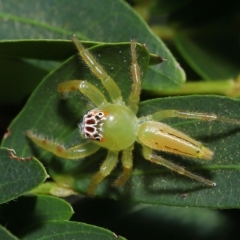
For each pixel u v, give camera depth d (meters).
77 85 0.13
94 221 0.13
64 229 0.12
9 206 0.12
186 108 0.13
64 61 0.13
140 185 0.13
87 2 0.13
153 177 0.13
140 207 0.13
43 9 0.13
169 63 0.13
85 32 0.13
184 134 0.13
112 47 0.13
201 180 0.12
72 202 0.13
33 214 0.12
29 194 0.13
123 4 0.13
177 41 0.14
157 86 0.13
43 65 0.13
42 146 0.13
